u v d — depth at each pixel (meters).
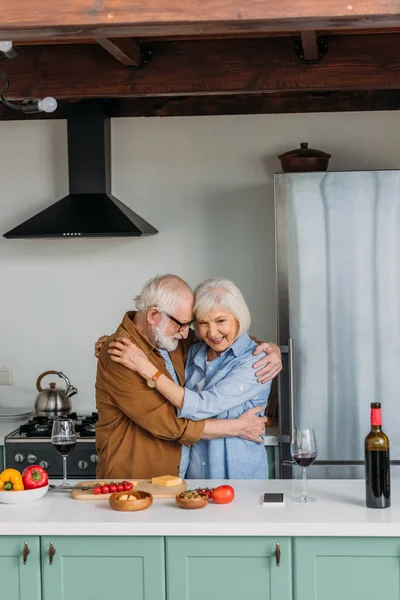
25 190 5.29
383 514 2.78
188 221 5.19
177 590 2.75
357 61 4.16
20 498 2.96
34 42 4.27
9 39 2.71
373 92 5.01
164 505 2.95
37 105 3.48
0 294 5.32
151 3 2.54
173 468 3.38
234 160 5.16
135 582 2.76
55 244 5.27
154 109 5.10
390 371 4.48
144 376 3.22
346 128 5.08
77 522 2.75
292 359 4.48
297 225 4.49
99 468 3.48
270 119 5.13
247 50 4.21
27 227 4.79
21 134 5.28
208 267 5.19
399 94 5.00
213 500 2.97
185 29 2.61
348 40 4.16
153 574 2.75
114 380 3.30
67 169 5.25
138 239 5.22
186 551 2.74
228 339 3.41
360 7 2.48
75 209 4.87
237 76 4.22
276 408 4.96
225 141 5.16
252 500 2.99
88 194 4.99
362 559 2.70
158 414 3.26
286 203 4.50
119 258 5.24
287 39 4.18
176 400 3.24
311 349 4.50
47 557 2.78
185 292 3.38
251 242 5.16
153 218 5.21
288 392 4.54
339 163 5.09
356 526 2.67
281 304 4.52
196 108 5.09
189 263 5.20
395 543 2.68
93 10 2.55
